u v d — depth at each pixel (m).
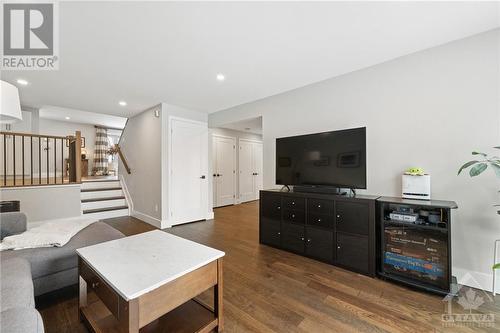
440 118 2.05
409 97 2.21
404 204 1.94
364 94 2.50
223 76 2.69
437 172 2.07
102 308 1.58
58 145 6.68
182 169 4.07
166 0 1.45
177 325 1.33
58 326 1.43
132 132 4.80
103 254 1.39
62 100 3.62
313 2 1.49
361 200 2.16
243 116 3.84
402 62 2.25
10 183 3.73
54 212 3.64
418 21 1.70
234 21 1.68
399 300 1.72
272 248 2.83
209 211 4.50
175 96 3.43
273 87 3.06
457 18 1.67
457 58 1.97
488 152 1.84
